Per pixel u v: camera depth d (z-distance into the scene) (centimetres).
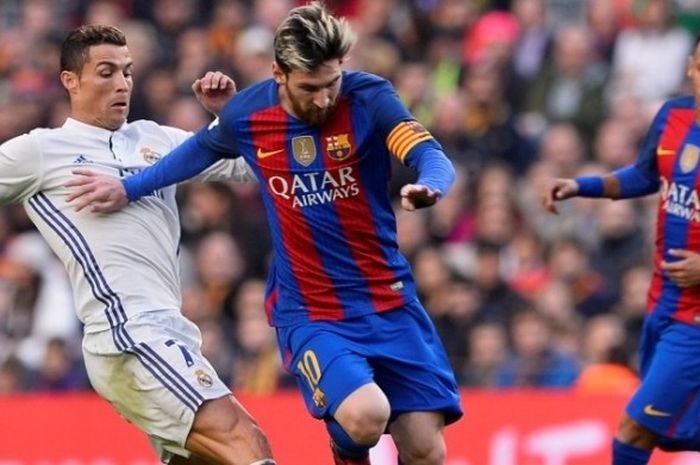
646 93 5091
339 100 2508
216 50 5478
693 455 3516
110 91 2681
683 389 2823
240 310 4384
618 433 2898
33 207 2684
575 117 4994
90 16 5775
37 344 4622
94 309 2667
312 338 2552
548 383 4062
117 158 2697
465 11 5431
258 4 5625
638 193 2922
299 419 3666
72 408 3759
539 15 5291
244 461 2584
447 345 4219
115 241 2653
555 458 3578
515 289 4312
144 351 2631
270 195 2558
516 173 4925
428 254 4388
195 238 4728
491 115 5003
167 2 5725
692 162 2805
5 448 3756
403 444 2597
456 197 4638
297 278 2572
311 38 2417
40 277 4775
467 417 3625
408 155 2455
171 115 5194
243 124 2545
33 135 2678
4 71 5756
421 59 5366
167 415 2636
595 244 4450
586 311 4303
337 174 2520
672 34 5162
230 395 2645
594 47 5225
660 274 2869
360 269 2558
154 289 2670
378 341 2566
